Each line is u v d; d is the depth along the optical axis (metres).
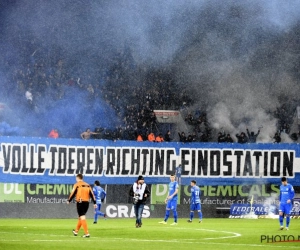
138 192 31.58
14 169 39.41
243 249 20.83
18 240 23.47
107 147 41.03
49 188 39.97
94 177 40.78
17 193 39.41
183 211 41.91
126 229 30.45
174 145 42.03
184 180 42.03
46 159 39.94
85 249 20.19
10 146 39.34
